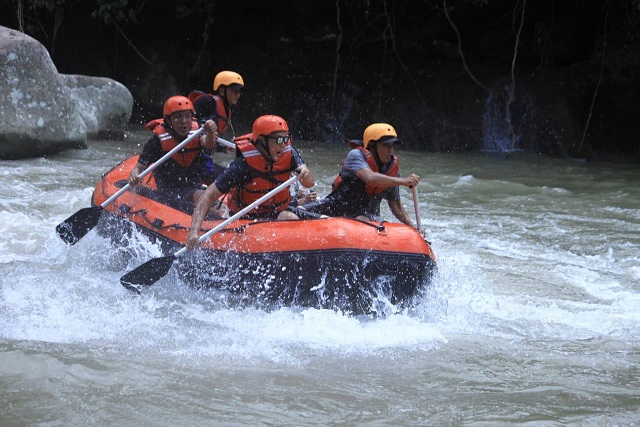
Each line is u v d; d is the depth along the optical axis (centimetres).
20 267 734
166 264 650
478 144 1759
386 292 646
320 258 638
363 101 1852
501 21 1834
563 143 1697
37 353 541
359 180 718
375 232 652
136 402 479
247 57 1973
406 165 1506
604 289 770
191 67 1961
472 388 525
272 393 503
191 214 743
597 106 1652
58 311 628
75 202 1010
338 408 486
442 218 1062
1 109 1276
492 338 627
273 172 682
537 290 761
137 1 1964
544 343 620
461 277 787
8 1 1870
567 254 898
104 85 1570
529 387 531
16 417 453
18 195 1033
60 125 1347
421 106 1803
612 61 1590
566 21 1748
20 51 1309
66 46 1959
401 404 495
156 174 795
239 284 655
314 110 1884
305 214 715
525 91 1766
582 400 511
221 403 484
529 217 1083
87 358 539
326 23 1966
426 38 1883
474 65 1858
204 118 972
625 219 1082
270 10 2020
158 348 568
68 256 776
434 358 577
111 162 1323
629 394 523
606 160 1639
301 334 610
